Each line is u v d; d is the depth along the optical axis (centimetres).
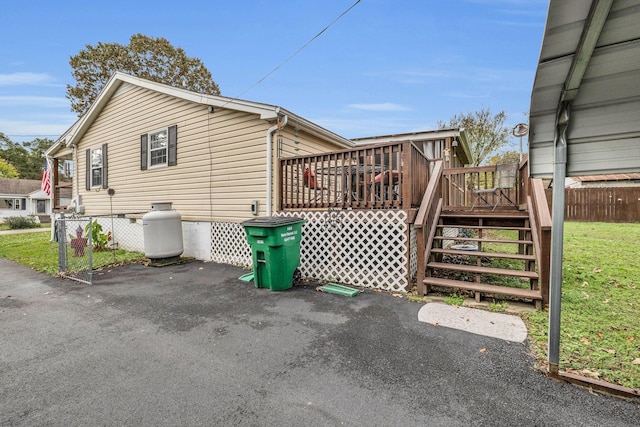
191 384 224
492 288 375
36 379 231
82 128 997
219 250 687
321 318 346
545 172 237
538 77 198
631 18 156
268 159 602
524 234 491
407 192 443
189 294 445
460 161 1368
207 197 706
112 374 238
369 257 476
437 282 402
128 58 1978
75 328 328
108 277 552
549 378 223
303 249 550
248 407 198
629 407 193
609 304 361
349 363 250
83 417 189
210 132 696
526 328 305
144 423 184
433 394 208
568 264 543
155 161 823
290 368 244
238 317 353
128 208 886
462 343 278
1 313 374
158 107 799
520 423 181
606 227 1067
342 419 186
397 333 303
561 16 161
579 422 181
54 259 716
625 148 207
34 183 3166
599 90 200
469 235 977
